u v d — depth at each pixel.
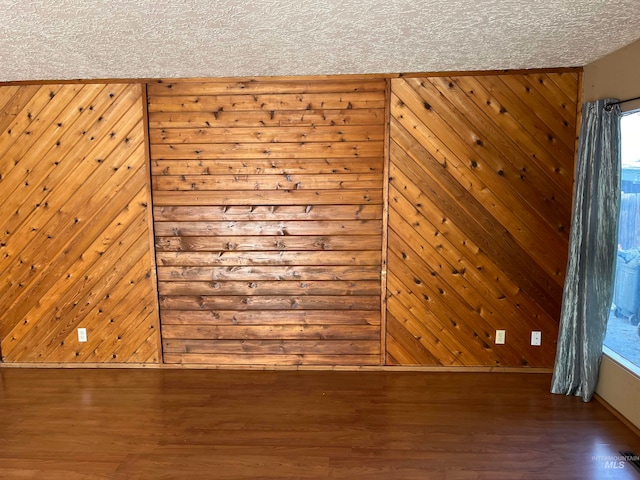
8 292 3.62
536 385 3.31
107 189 3.47
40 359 3.70
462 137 3.30
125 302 3.60
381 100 3.31
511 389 3.25
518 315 3.45
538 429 2.75
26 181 3.48
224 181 3.44
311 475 2.35
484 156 3.31
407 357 3.55
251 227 3.48
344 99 3.33
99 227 3.52
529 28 2.35
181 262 3.54
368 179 3.39
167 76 3.29
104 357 3.68
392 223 3.41
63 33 2.36
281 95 3.35
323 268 3.50
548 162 3.29
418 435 2.70
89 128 3.41
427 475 2.35
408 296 3.48
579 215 2.97
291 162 3.40
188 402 3.11
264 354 3.61
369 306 3.52
